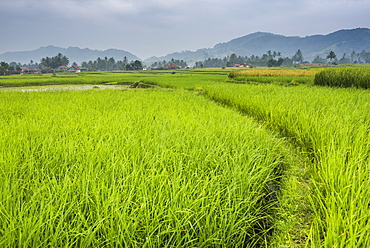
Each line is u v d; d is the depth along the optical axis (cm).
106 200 229
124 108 807
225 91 1420
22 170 309
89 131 483
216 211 247
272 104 837
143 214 225
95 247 201
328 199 278
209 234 231
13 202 238
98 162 329
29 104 925
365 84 1582
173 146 388
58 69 16500
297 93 1170
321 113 670
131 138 424
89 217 228
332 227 220
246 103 975
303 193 358
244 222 260
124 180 274
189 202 245
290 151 530
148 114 684
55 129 496
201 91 1933
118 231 203
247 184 305
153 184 268
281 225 283
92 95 1280
